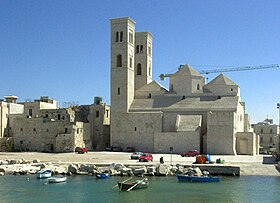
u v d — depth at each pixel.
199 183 67.44
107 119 135.50
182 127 116.50
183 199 55.56
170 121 121.00
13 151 121.31
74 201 54.66
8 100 144.38
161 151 117.31
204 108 120.44
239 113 124.25
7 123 131.38
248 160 93.69
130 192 60.25
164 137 117.38
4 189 62.53
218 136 113.06
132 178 72.12
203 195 57.88
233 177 74.25
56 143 117.94
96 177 72.81
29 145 122.25
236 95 124.00
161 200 55.00
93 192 60.25
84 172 77.75
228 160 92.81
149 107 125.62
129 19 128.62
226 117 112.94
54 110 127.12
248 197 56.59
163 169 76.25
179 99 126.69
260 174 77.00
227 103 120.62
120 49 127.44
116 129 124.50
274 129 196.75
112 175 75.75
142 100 129.00
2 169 78.31
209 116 114.38
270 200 54.72
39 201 54.66
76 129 119.06
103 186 64.94
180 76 129.00
